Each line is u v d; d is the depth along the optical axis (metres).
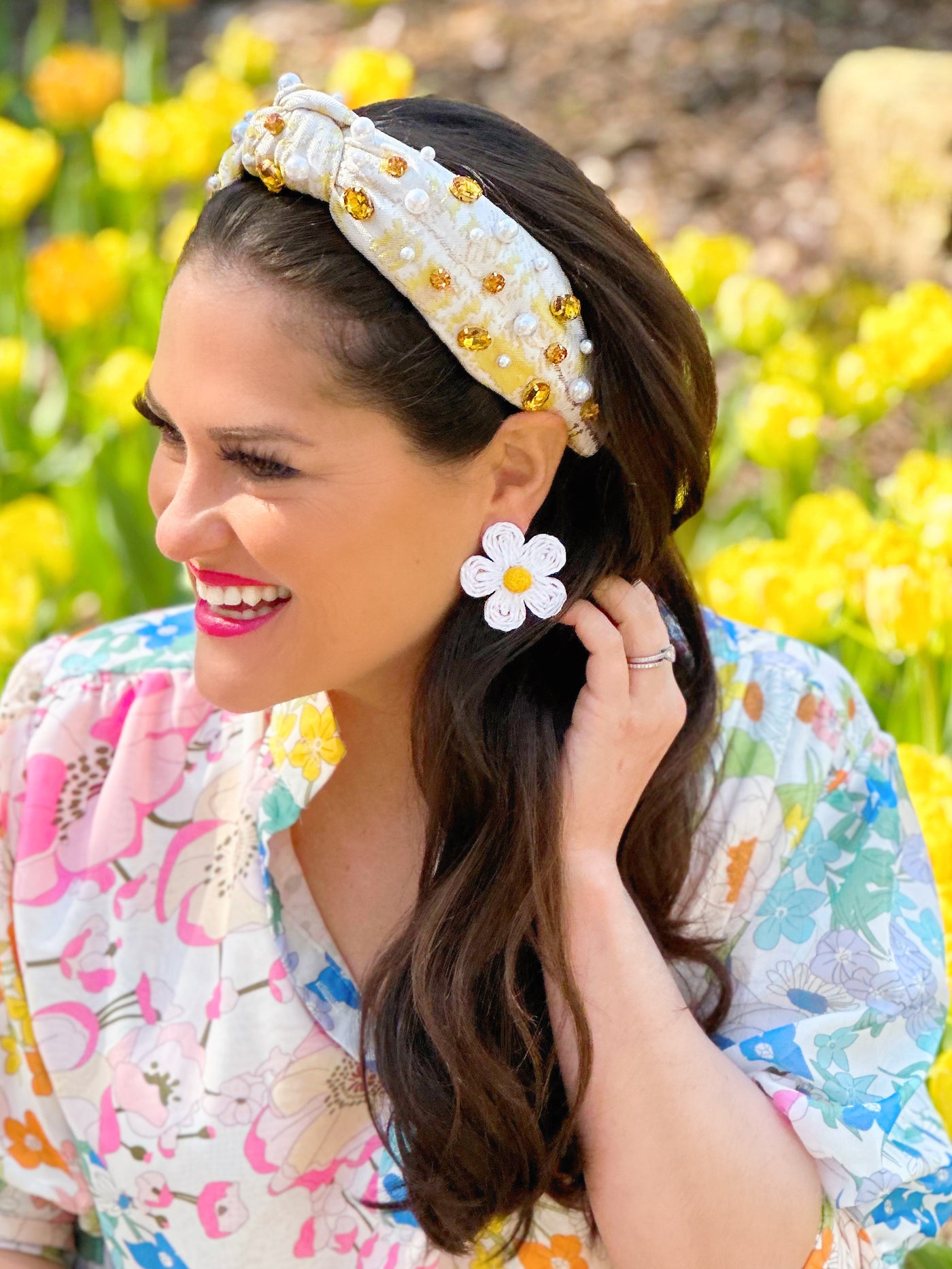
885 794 1.30
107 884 1.29
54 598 2.58
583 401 1.09
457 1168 1.17
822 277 3.88
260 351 0.99
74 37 5.07
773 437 2.43
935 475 2.06
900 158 3.66
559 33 4.92
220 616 1.10
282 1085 1.24
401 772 1.26
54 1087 1.29
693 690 1.26
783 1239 1.18
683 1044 1.17
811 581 1.92
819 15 4.72
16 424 2.93
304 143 0.98
